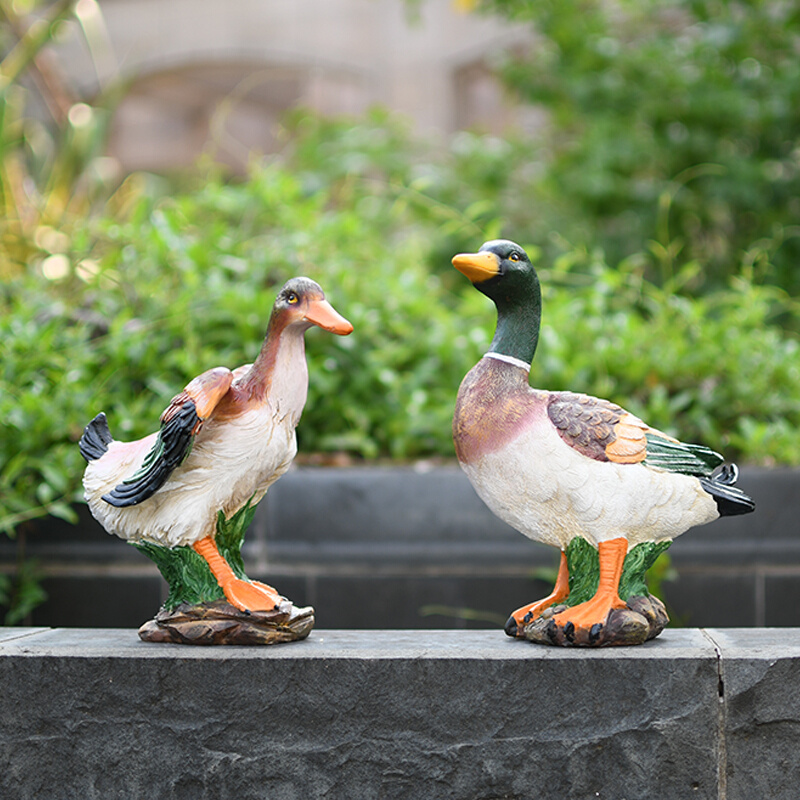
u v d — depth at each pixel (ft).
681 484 5.99
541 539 6.31
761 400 10.69
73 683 6.05
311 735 5.97
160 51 25.93
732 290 14.56
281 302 6.09
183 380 10.11
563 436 5.95
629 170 15.97
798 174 15.44
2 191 13.34
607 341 11.00
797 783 5.81
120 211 14.19
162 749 6.01
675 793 5.83
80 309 11.35
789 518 9.26
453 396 10.78
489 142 17.79
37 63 15.71
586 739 5.87
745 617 9.21
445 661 5.93
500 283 6.15
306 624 6.48
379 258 13.07
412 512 9.33
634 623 6.00
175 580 6.34
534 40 22.35
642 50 15.85
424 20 23.76
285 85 29.12
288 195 12.83
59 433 9.39
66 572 9.34
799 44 16.60
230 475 6.05
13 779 6.07
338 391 10.59
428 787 5.93
